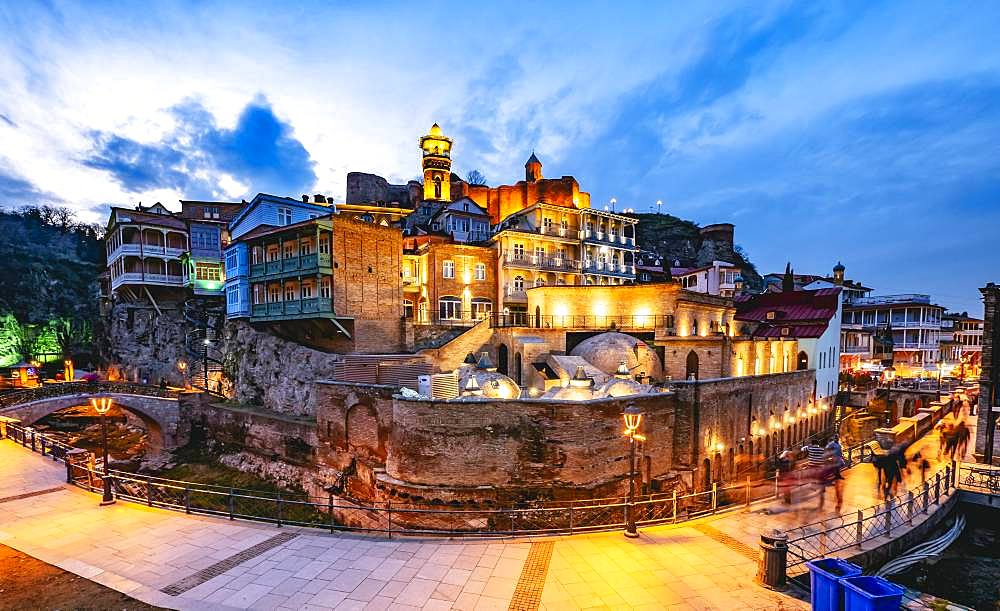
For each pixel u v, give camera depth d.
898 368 55.84
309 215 44.94
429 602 9.99
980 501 18.55
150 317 53.19
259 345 38.16
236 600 9.99
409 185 73.69
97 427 44.28
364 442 24.08
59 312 70.00
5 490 16.91
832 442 20.86
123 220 49.78
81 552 12.15
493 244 49.03
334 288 34.34
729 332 43.88
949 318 71.44
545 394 25.86
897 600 8.10
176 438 37.28
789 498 17.45
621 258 55.75
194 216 57.66
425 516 20.27
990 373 23.31
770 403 31.39
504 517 19.91
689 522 14.66
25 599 9.95
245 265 39.38
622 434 21.30
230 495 14.77
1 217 87.19
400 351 38.00
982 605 13.27
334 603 9.91
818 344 39.97
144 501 15.98
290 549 12.37
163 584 10.59
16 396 35.09
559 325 39.12
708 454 24.53
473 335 34.88
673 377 33.78
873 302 59.88
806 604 10.06
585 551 12.38
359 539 13.00
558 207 49.44
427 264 44.84
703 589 10.63
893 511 16.52
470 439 20.45
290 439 29.92
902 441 25.77
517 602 10.02
